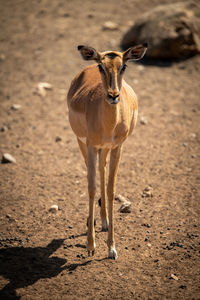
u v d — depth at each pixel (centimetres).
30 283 1591
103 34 5038
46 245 1856
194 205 2164
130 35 4528
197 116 3319
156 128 3167
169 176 2492
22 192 2348
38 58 4597
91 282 1597
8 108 3556
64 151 2888
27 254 1780
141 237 1909
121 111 1711
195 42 4331
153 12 4512
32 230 1980
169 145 2905
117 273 1652
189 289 1544
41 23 5538
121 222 2039
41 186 2420
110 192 1748
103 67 1588
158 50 4347
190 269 1666
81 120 1848
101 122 1664
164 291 1536
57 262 1730
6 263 1712
